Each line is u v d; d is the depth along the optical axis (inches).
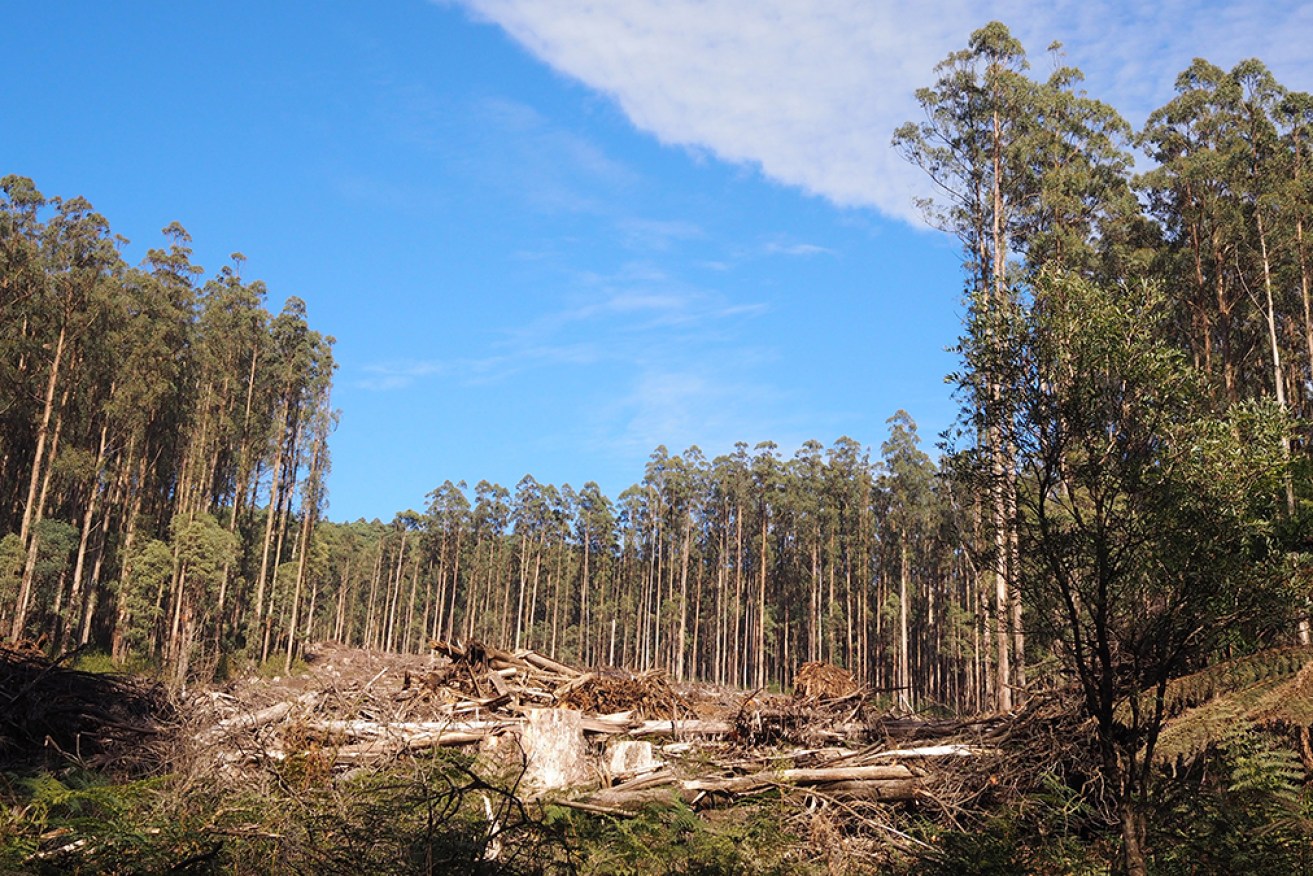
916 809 370.9
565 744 413.7
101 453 1635.1
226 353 1942.7
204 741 400.2
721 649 2876.5
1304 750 315.0
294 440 2154.3
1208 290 1262.3
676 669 2878.9
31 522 1498.5
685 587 2918.3
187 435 1876.2
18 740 410.0
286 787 292.7
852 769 384.5
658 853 298.8
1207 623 221.6
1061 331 223.3
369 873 214.4
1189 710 293.6
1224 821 254.7
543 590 3467.0
